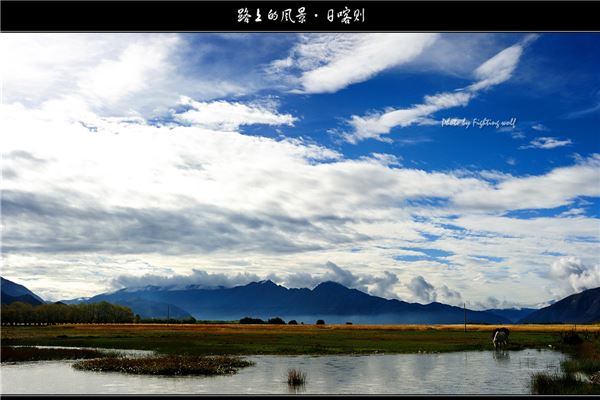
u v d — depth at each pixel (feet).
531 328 495.82
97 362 161.07
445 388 116.06
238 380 127.24
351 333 409.69
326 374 142.51
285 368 155.63
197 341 288.71
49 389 114.11
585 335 282.15
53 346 255.29
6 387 117.80
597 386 105.81
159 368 142.10
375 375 140.26
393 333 414.41
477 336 367.86
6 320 647.15
